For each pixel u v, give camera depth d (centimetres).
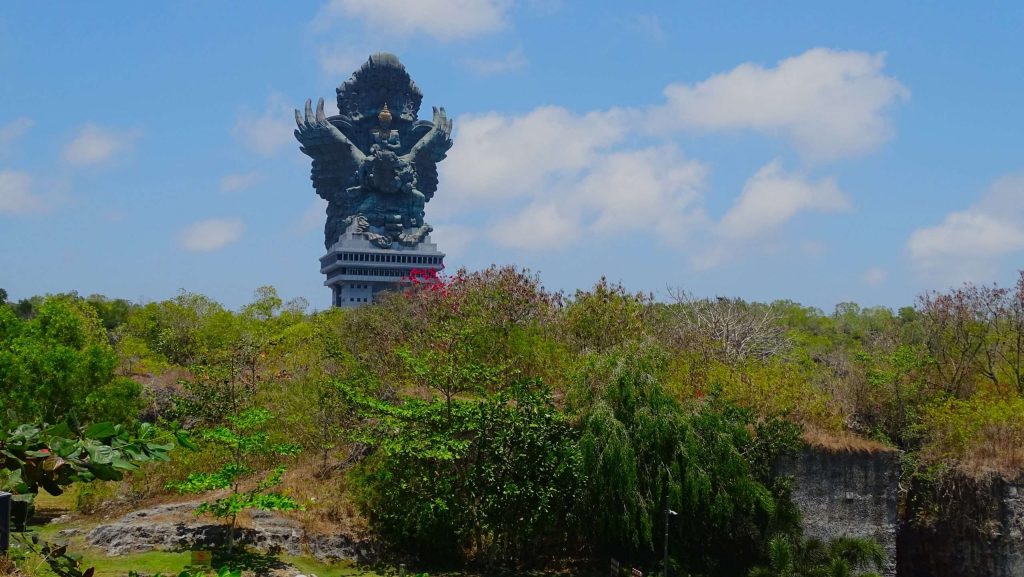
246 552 3612
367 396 4222
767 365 5659
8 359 4316
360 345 6253
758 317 7469
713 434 3853
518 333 5069
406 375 5172
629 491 3644
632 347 4006
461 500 3869
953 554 4159
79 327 5350
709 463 3809
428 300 5909
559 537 4078
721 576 3894
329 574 3594
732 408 4078
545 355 4947
